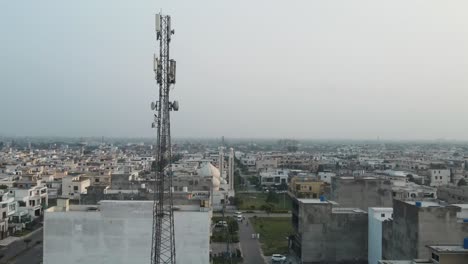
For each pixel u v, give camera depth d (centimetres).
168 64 6831
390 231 10269
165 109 6969
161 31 6762
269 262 12506
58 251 8656
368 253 11675
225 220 17738
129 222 8669
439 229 8969
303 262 11675
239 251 13262
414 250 9062
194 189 18988
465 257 6600
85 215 8669
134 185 14600
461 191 17700
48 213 8650
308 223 11719
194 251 8694
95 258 8669
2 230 14950
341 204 14688
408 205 9375
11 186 19038
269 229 16762
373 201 14700
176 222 8694
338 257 11694
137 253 8662
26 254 13012
